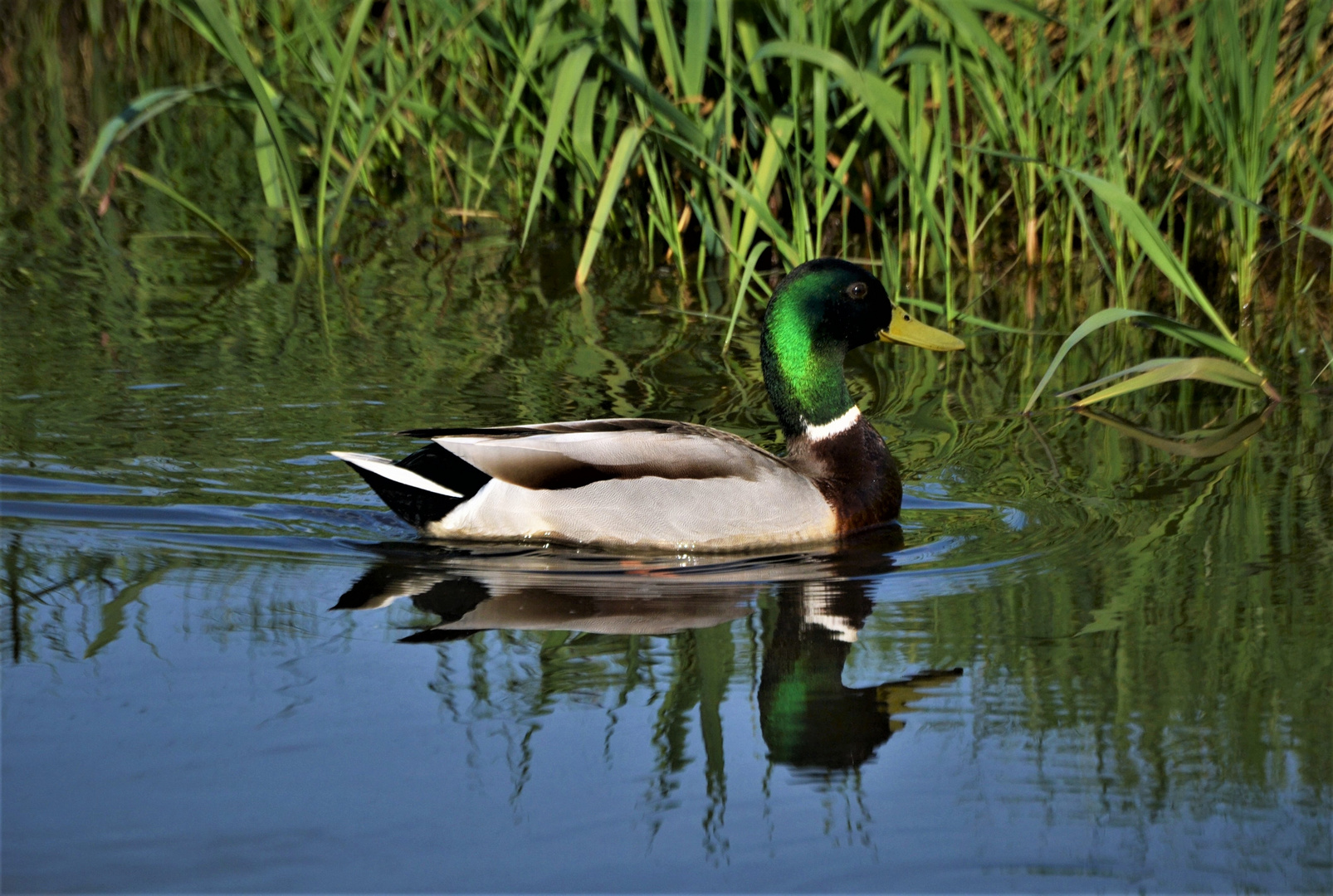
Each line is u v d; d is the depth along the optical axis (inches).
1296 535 406.0
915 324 464.1
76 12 1182.3
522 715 308.0
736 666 333.1
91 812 268.5
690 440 424.5
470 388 527.5
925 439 501.0
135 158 869.2
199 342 569.3
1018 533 420.5
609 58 604.4
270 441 477.1
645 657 338.0
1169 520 422.9
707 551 414.9
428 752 292.4
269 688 317.1
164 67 1079.0
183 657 330.6
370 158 815.1
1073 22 622.2
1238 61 593.9
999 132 631.8
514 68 676.1
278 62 793.6
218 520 418.9
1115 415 522.3
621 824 270.2
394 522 427.2
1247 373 522.9
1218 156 638.5
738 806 277.0
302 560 396.2
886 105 581.0
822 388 445.7
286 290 644.1
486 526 419.5
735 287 649.0
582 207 743.1
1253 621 353.1
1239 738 299.6
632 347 579.5
